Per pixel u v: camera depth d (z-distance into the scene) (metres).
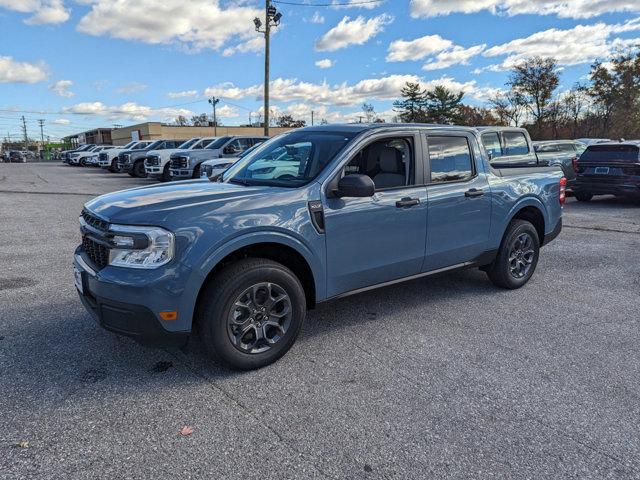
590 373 3.47
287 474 2.39
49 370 3.40
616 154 11.94
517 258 5.36
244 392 3.15
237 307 3.29
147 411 2.92
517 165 5.58
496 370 3.50
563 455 2.56
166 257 3.00
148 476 2.36
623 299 5.12
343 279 3.86
